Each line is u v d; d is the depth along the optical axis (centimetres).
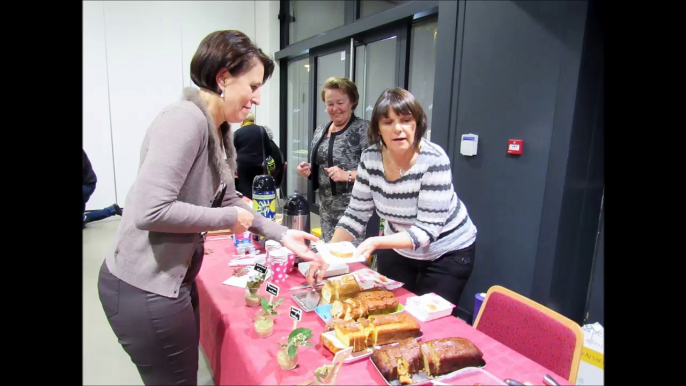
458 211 155
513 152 206
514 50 202
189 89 99
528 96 198
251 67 103
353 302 113
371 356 94
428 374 91
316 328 110
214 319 120
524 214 206
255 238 174
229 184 116
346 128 213
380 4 352
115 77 302
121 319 97
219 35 101
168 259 96
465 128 232
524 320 117
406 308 122
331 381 86
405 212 148
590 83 181
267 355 96
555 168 190
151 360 100
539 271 202
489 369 95
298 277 144
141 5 297
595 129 190
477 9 218
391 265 166
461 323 115
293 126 535
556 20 183
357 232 163
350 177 201
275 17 488
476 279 235
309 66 461
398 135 129
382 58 354
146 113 316
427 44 314
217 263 154
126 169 321
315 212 461
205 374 153
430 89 317
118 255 97
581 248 204
